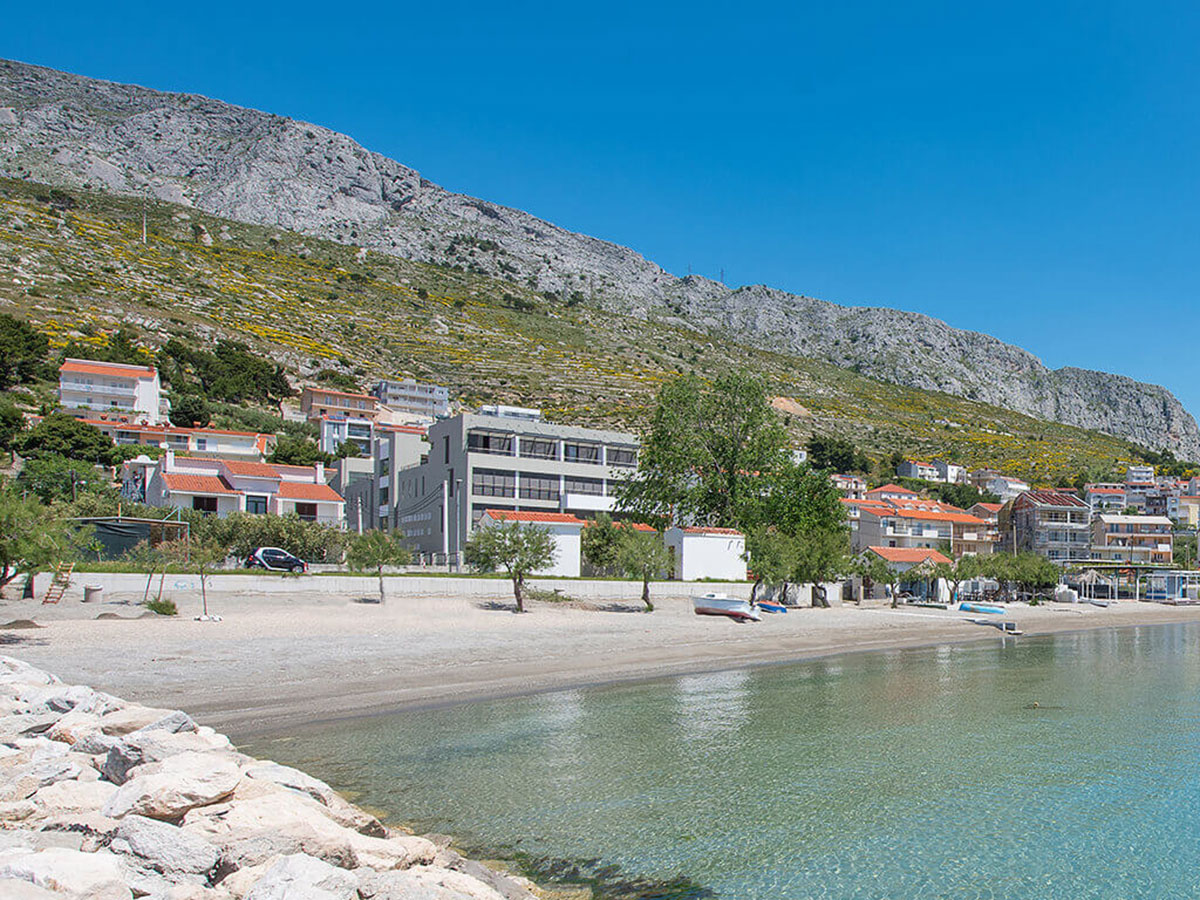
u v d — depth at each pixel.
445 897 7.93
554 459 76.94
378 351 197.88
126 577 40.91
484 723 20.19
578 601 51.97
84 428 91.69
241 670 25.06
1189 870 11.52
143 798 9.26
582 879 10.60
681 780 15.42
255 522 55.28
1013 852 12.08
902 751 18.09
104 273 180.12
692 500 67.44
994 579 88.25
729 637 41.19
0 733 13.46
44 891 6.53
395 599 46.50
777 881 10.80
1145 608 87.56
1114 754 18.05
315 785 11.76
